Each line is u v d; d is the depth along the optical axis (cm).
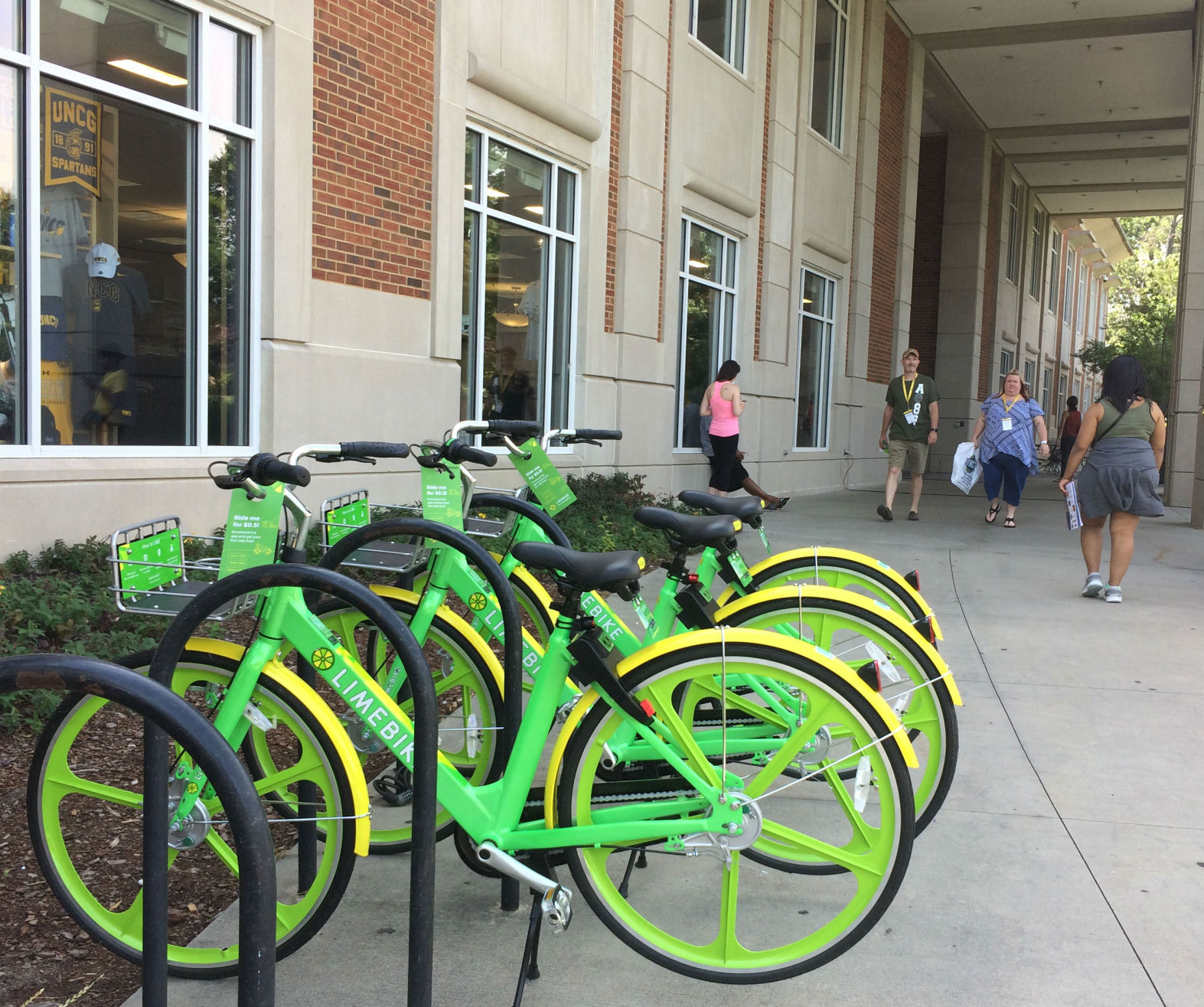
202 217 657
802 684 232
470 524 362
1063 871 311
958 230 2395
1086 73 2009
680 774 243
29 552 551
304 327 706
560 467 977
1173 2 1664
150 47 622
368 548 297
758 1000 241
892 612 309
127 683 146
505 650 275
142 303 632
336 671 238
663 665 236
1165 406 3769
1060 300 3916
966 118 2281
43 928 264
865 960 260
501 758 283
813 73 1495
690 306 1234
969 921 280
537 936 239
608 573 230
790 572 361
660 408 1152
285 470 228
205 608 212
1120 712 465
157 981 184
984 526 1153
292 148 686
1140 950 266
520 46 888
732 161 1266
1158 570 861
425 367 808
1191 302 1459
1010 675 525
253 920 146
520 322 948
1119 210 3366
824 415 1669
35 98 559
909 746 229
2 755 355
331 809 234
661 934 239
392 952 258
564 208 996
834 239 1599
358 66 734
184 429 661
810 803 358
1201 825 346
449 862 311
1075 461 712
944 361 2434
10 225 559
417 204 797
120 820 322
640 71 1052
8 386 561
